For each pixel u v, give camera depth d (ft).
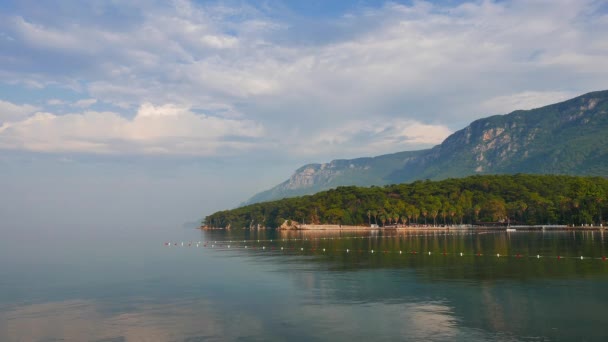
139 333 178.70
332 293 240.73
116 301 234.79
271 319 193.26
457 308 203.00
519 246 462.19
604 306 200.54
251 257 429.79
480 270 302.66
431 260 364.38
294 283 272.72
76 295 252.62
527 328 172.76
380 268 325.62
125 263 404.57
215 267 357.82
